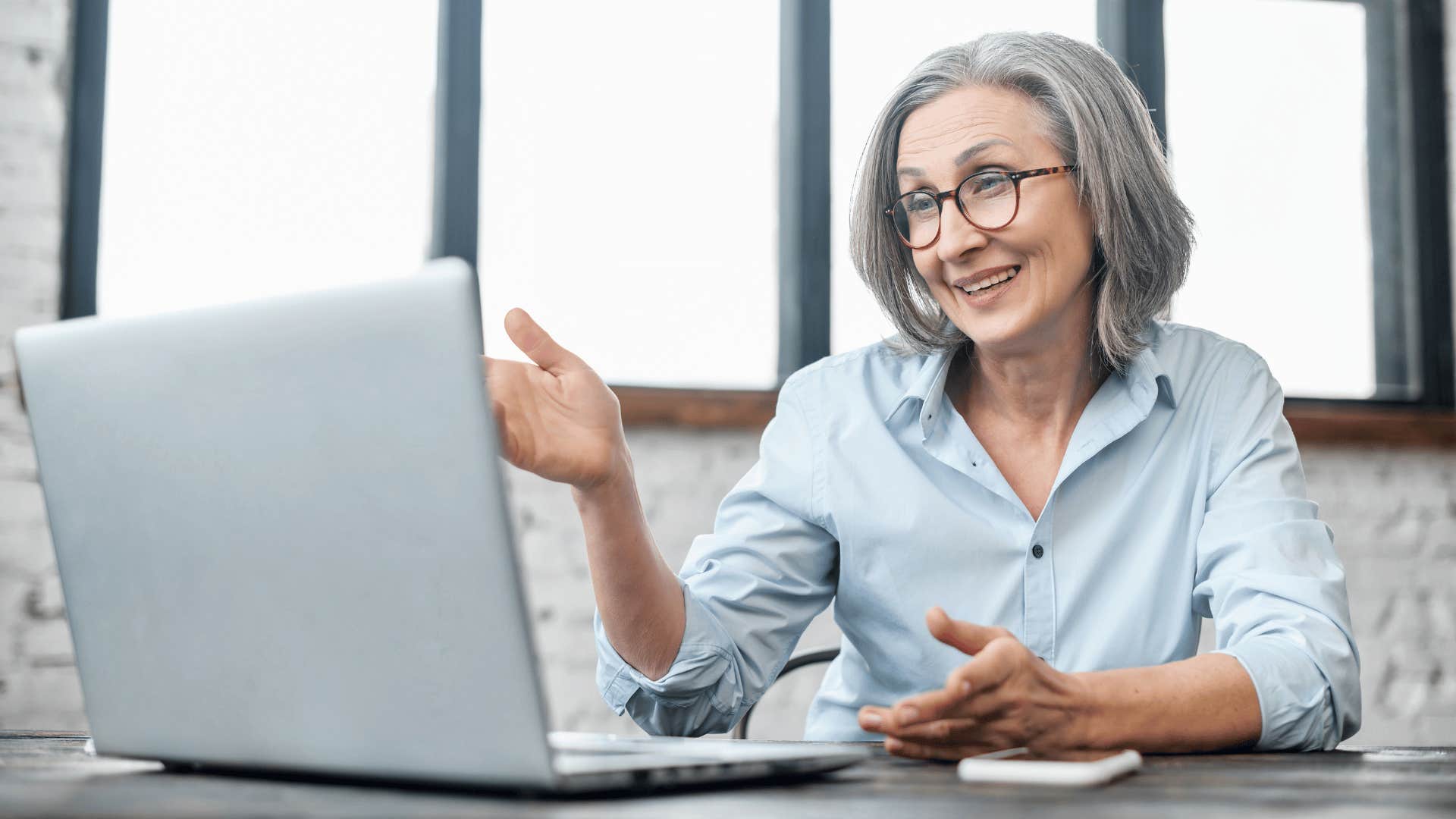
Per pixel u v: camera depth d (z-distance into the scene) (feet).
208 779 2.22
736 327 9.65
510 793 1.97
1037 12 10.27
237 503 2.06
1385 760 2.87
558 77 9.46
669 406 8.80
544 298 9.32
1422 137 10.70
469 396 1.84
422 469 1.88
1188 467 4.30
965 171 4.16
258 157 8.98
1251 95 10.53
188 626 2.17
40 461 2.33
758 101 9.83
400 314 1.88
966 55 4.32
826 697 4.76
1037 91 4.20
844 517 4.45
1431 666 9.75
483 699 1.87
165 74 8.84
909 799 2.03
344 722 2.01
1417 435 9.78
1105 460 4.35
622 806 1.88
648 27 9.67
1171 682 3.03
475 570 1.86
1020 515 4.35
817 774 2.37
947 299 4.32
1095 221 4.24
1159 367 4.37
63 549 2.33
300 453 1.98
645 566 3.66
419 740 1.94
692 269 9.60
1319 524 3.96
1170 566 4.25
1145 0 10.26
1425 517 9.89
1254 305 10.41
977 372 4.63
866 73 9.95
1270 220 10.49
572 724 8.66
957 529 4.36
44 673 8.04
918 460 4.52
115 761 2.55
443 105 9.18
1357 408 10.29
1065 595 4.27
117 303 8.68
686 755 2.31
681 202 9.62
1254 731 3.08
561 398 3.16
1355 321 10.59
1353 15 10.80
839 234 9.79
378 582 1.94
